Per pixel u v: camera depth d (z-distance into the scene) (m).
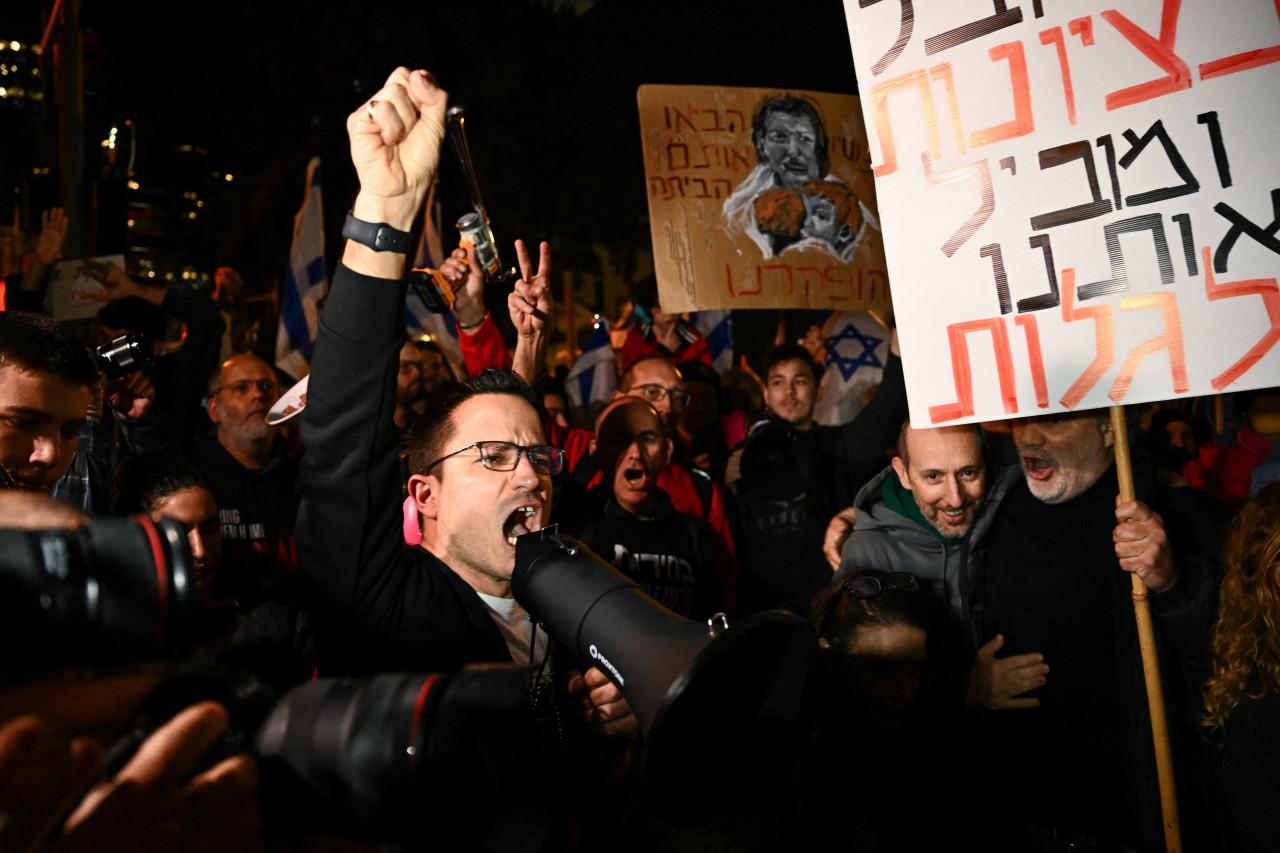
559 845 1.32
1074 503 2.30
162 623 0.72
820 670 1.17
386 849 0.80
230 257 10.20
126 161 6.02
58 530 0.71
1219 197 1.95
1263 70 1.93
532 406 1.66
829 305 3.56
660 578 2.64
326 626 1.50
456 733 0.88
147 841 0.61
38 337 1.60
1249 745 1.73
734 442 4.47
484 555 1.58
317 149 10.16
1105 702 2.20
